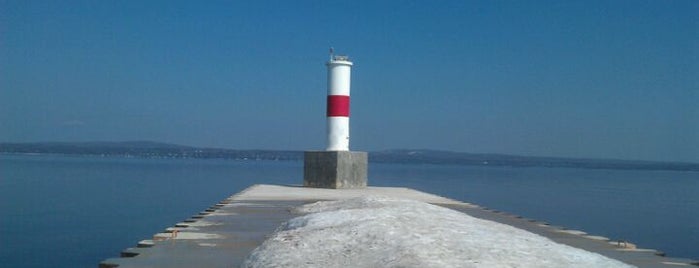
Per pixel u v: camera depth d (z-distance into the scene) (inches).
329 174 1039.0
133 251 410.3
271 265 308.2
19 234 1191.6
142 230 1267.2
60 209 1630.2
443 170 6619.1
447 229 354.6
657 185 3698.3
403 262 289.7
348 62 1064.8
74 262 931.3
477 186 2967.5
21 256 974.4
